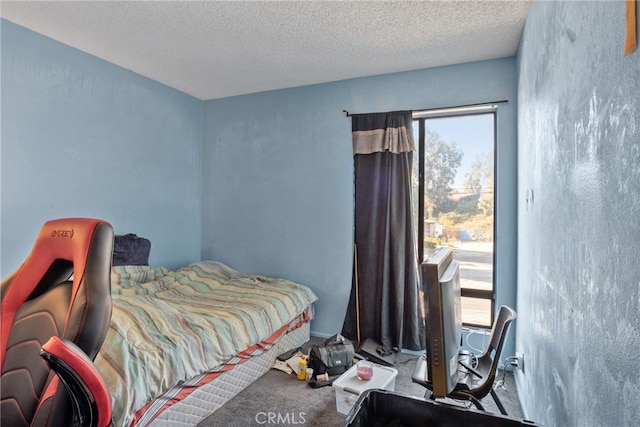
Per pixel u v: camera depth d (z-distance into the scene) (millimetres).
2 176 2412
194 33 2586
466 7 2229
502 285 2898
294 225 3703
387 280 3168
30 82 2545
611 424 883
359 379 2246
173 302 2785
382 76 3328
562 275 1367
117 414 1536
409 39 2650
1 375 1064
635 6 764
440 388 1188
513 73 2900
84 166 2902
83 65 2881
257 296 3035
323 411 2221
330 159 3541
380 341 3150
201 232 4102
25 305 1157
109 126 3092
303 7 2246
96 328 956
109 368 1634
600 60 979
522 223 2477
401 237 3131
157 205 3572
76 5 2234
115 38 2664
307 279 3643
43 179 2631
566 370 1295
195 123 4035
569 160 1282
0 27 2385
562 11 1389
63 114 2752
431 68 3158
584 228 1111
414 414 1166
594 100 1028
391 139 3188
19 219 2498
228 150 4020
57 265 1172
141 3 2213
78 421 820
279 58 2998
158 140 3574
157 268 3307
